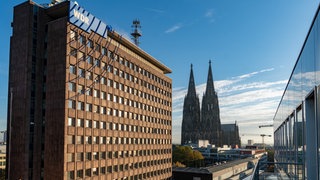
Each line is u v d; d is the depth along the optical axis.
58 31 60.59
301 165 23.34
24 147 57.47
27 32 60.47
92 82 66.88
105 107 71.75
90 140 65.50
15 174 57.91
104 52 72.31
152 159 97.44
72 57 60.91
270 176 29.77
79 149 61.66
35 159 58.69
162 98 107.19
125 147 80.69
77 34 62.50
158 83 103.94
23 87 59.25
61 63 59.50
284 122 38.31
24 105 58.56
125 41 81.44
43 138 60.44
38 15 62.50
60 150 57.44
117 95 77.31
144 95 93.31
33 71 60.62
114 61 76.06
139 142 89.12
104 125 71.19
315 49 16.91
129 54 84.12
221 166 127.62
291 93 29.34
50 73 60.88
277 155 52.50
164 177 106.19
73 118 60.47
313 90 17.77
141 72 91.69
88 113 65.12
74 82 61.19
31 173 58.16
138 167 87.62
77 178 60.72
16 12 62.56
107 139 72.06
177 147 199.75
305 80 20.64
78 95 61.94
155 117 101.00
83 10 63.59
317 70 16.42
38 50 61.59
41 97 61.12
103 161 69.81
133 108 85.94
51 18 65.19
